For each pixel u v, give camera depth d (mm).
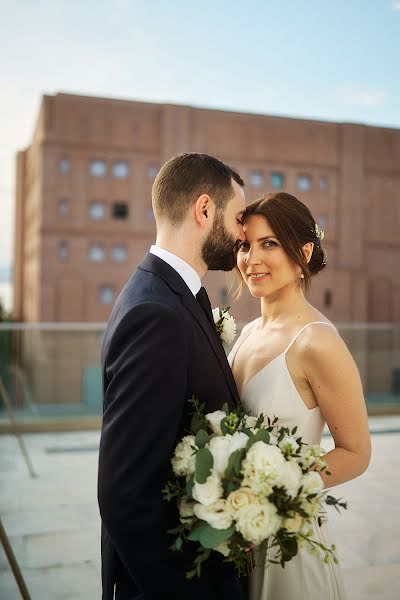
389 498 4555
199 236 1558
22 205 47000
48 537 3865
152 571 1345
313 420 1713
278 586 1676
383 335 12156
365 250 39312
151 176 36469
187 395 1471
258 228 1734
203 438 1388
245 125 37312
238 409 1514
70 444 6613
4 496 4754
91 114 36000
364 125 39281
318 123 38562
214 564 1474
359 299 38688
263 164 37562
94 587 3158
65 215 35812
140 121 36406
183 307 1475
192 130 36594
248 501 1305
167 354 1379
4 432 7266
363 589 3064
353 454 1609
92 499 4672
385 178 39719
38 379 16938
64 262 35844
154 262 1545
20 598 3018
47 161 35562
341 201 38812
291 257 1717
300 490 1330
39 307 35594
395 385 12375
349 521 4070
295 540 1365
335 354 1614
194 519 1364
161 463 1368
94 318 36062
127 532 1340
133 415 1358
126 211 36375
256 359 1810
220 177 1565
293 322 1756
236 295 1941
